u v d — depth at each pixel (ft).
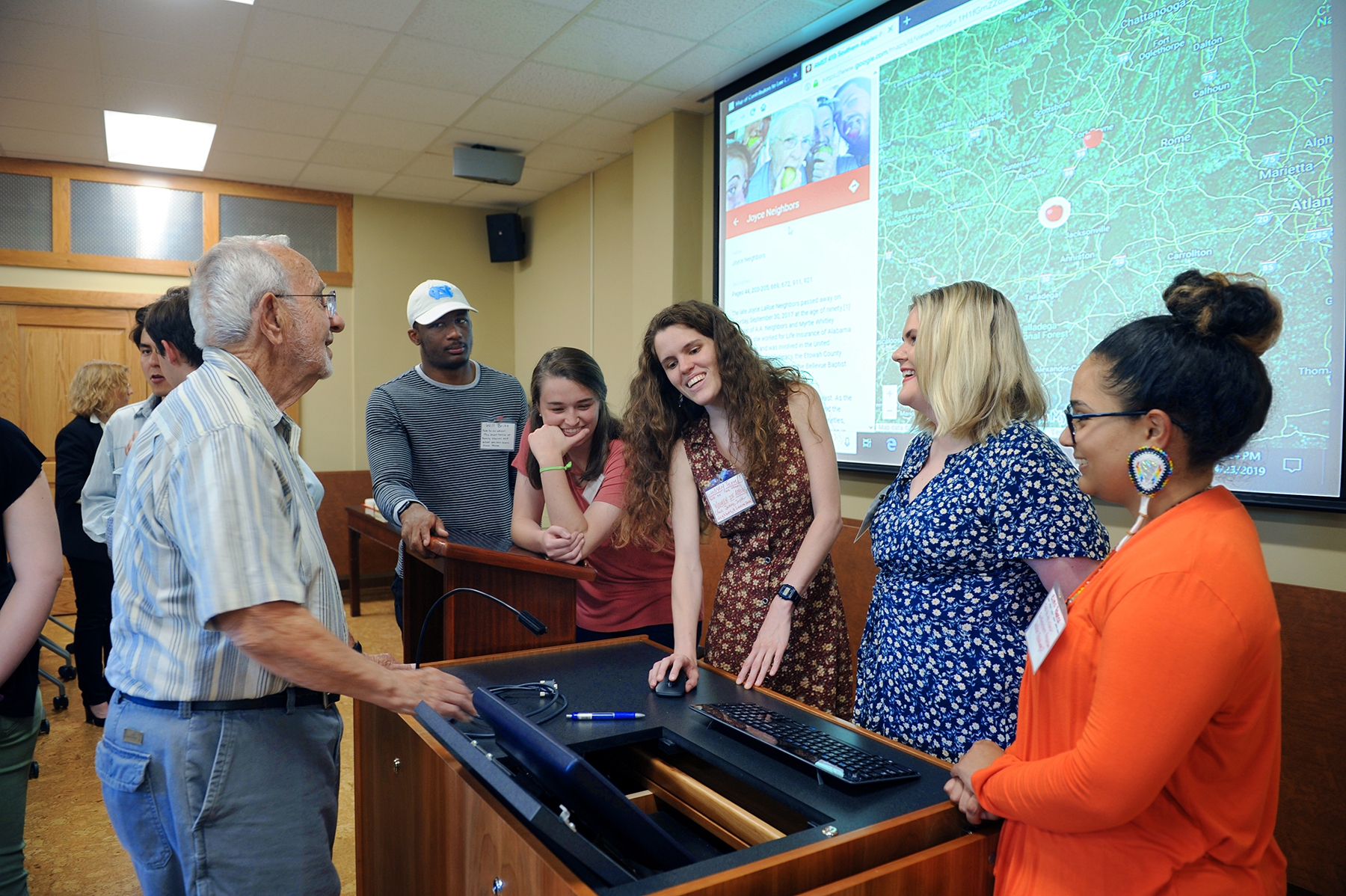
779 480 5.53
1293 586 7.38
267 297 3.84
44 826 8.07
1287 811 7.40
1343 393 7.08
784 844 2.85
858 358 11.84
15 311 16.96
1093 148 8.87
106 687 10.85
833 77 11.91
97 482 9.07
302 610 3.46
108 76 12.84
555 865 2.76
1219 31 7.80
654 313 15.35
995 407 3.92
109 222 17.61
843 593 11.88
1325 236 7.14
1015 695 3.82
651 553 6.46
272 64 12.49
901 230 11.11
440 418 8.90
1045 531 3.62
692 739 3.81
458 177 17.01
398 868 4.36
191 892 3.65
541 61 12.57
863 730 3.97
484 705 3.51
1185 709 2.33
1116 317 8.70
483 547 5.96
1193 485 2.67
